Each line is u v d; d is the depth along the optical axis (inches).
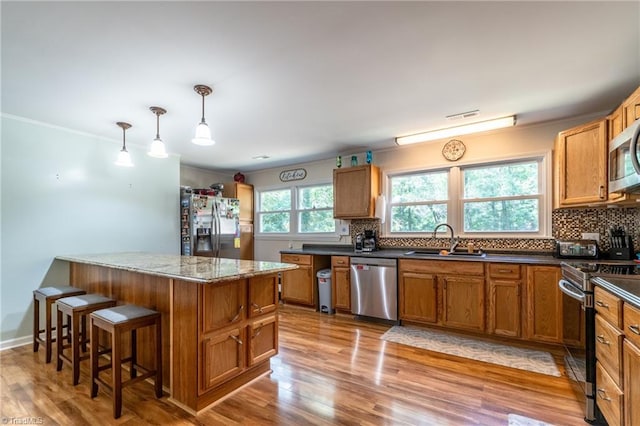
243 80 91.0
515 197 139.8
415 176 167.6
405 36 70.6
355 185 170.4
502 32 69.2
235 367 86.2
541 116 122.6
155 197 169.8
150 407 79.7
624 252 110.1
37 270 125.8
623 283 66.1
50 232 129.6
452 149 152.6
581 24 66.1
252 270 85.0
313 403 80.7
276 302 101.0
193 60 79.8
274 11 61.4
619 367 59.9
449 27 67.4
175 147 167.2
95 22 64.4
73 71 84.9
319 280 169.8
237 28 67.0
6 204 118.6
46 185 128.8
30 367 101.6
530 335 113.8
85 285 124.0
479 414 75.2
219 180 239.1
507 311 118.1
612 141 89.7
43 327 127.6
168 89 96.3
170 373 84.2
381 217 167.8
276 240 222.8
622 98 104.7
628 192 88.6
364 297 150.2
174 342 82.8
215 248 190.7
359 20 64.7
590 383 72.6
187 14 62.1
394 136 148.6
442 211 158.9
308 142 159.2
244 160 201.2
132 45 72.9
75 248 137.2
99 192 146.0
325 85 94.9
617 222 117.4
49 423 72.5
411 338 126.7
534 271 113.5
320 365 102.3
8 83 91.7
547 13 62.7
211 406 79.7
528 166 138.4
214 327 80.7
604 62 81.7
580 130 106.6
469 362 104.2
